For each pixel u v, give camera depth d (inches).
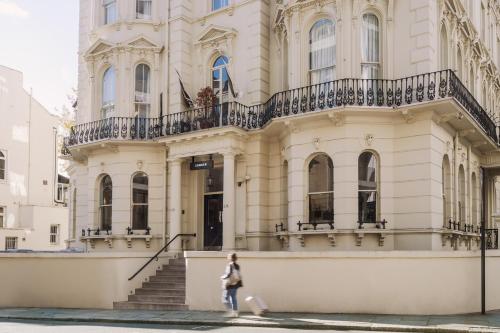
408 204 721.0
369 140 734.5
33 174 1608.0
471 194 895.7
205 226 913.5
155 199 931.3
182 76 931.3
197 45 940.0
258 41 862.5
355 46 755.4
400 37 754.8
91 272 741.9
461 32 878.4
